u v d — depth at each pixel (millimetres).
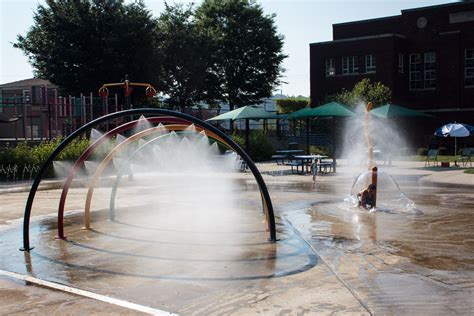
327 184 15766
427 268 5879
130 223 9273
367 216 9508
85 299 5016
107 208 11164
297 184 15844
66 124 29875
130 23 35875
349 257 6445
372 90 31875
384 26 38719
